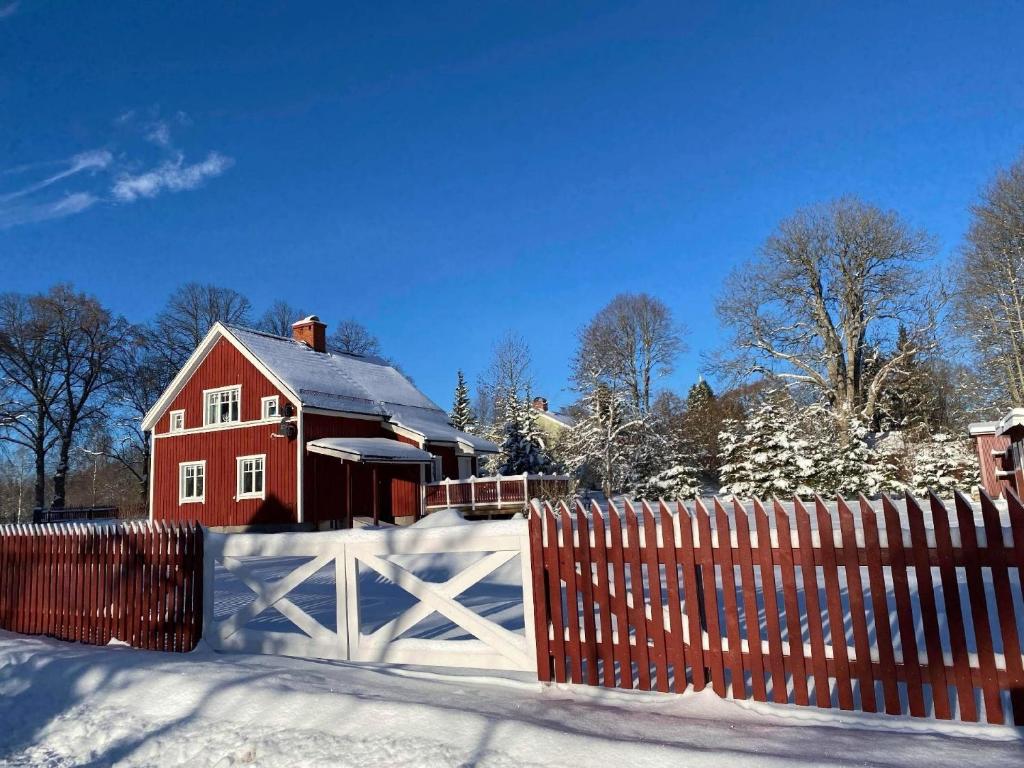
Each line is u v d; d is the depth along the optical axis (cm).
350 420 2992
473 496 2842
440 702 476
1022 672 373
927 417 4350
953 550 393
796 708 427
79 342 4912
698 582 470
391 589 1009
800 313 4281
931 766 333
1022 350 3716
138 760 457
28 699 587
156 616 734
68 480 7038
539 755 380
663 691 471
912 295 4034
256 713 484
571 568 514
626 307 5528
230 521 2847
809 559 430
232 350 2986
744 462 3134
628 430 4125
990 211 3700
